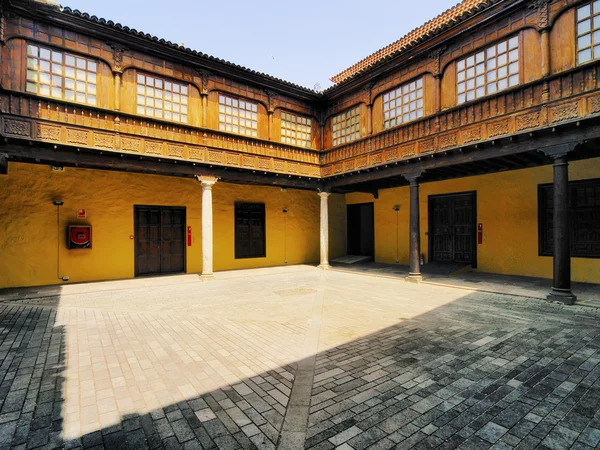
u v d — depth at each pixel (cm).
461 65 868
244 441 259
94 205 1034
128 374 380
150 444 256
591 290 794
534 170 999
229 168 1079
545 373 374
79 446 254
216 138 1057
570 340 478
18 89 759
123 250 1081
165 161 964
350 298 782
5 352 447
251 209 1396
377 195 1496
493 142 774
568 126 663
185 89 1017
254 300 767
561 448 249
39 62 788
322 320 595
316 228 1594
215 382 360
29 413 300
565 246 687
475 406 307
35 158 789
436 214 1280
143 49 926
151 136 932
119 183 1079
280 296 811
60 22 802
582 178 901
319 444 254
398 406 308
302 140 1294
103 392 339
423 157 930
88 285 955
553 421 283
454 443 255
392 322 579
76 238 989
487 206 1105
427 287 913
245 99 1140
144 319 609
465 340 484
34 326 567
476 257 1133
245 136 1111
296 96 1259
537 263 994
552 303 692
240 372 384
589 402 313
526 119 721
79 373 383
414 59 967
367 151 1118
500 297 765
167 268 1178
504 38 777
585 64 635
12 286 917
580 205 914
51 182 972
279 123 1227
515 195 1040
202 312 659
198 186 1239
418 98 973
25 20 769
